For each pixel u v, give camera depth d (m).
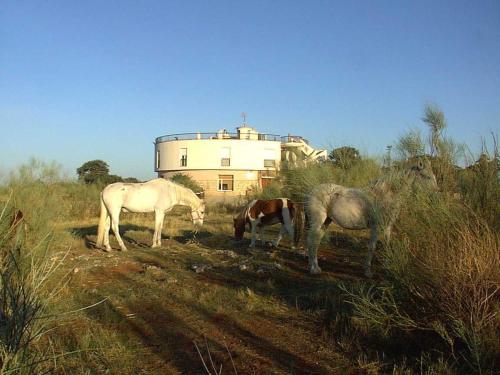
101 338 5.23
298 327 5.77
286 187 15.77
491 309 4.62
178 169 52.72
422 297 5.04
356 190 8.38
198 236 15.35
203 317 6.27
